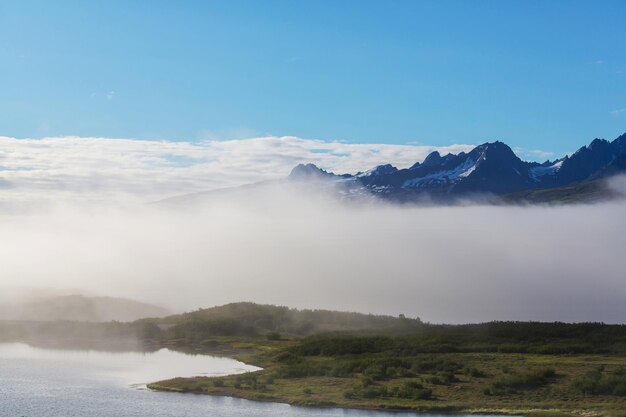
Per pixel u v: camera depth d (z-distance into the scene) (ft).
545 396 483.92
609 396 478.59
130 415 451.12
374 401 484.74
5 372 640.17
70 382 582.35
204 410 465.06
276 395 510.58
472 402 474.90
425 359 615.98
